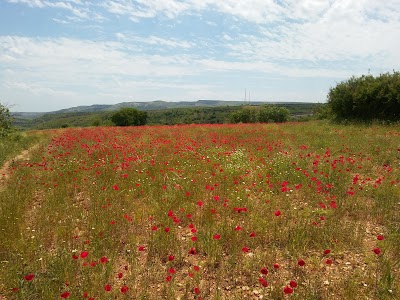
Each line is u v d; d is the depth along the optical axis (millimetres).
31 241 5387
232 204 6867
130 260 4980
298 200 7309
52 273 4410
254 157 11141
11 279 4340
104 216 6441
